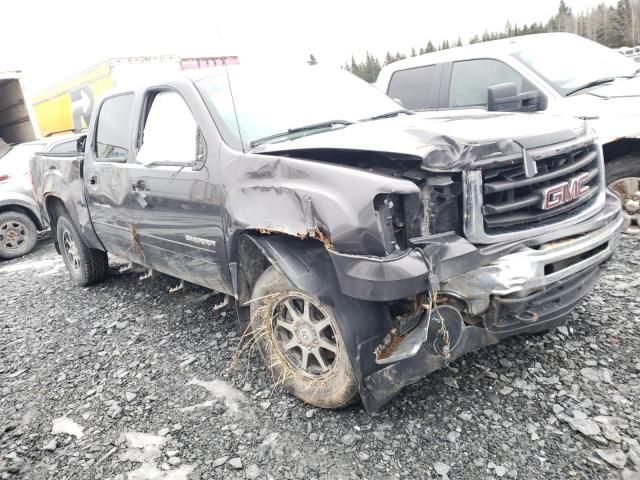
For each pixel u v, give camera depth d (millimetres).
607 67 5828
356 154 2574
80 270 5609
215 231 3248
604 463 2305
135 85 4273
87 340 4262
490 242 2467
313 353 2842
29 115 12602
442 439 2557
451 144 2445
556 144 2660
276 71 3936
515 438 2510
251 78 3750
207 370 3494
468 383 2961
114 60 11375
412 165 2438
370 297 2293
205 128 3314
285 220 2625
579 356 3094
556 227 2619
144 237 4059
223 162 3121
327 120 3568
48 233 10172
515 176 2531
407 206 2361
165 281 5496
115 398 3289
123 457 2701
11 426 3111
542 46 6027
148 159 3801
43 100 15414
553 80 5555
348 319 2512
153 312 4672
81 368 3771
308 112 3629
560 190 2650
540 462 2348
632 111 4801
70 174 5020
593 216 2805
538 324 2738
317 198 2467
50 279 6457
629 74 5676
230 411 2994
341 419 2799
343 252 2367
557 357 3104
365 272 2287
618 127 4812
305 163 2613
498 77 5930
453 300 2498
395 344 2494
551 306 2730
